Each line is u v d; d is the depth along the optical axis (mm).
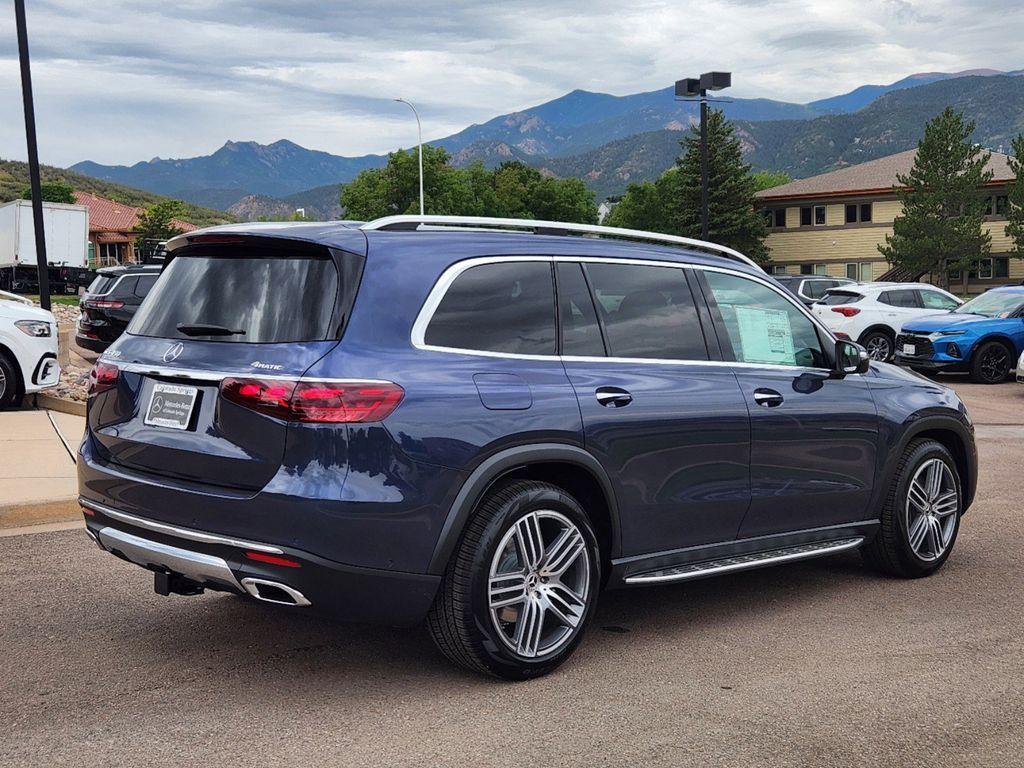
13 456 8461
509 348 4207
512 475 4246
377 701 3924
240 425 3770
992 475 9336
